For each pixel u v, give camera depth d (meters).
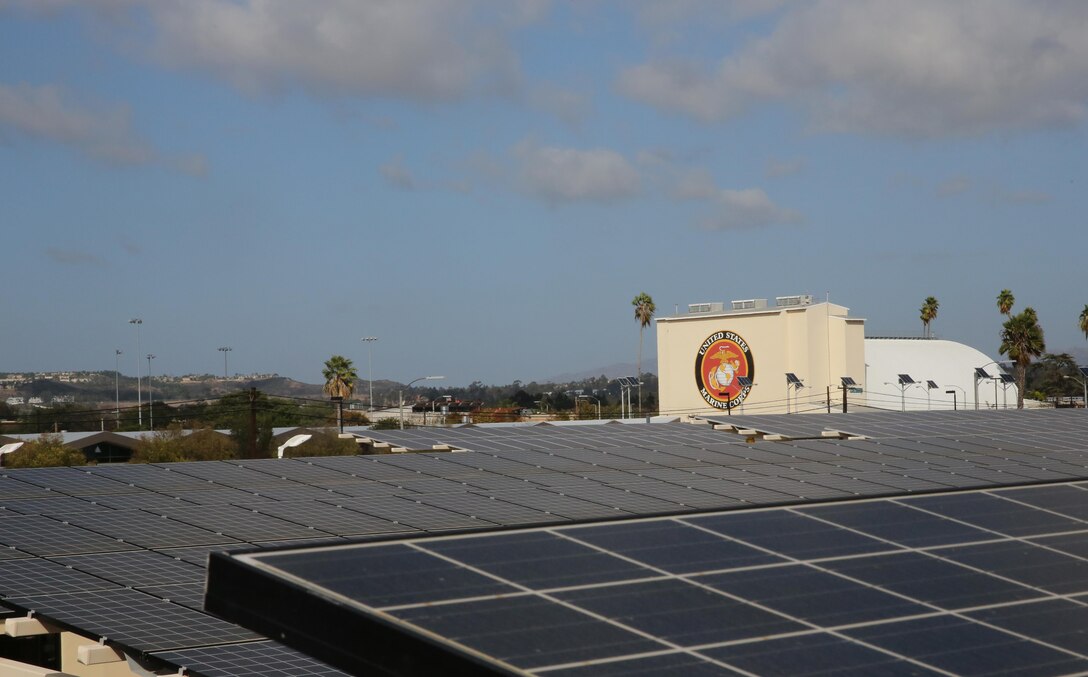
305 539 26.20
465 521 29.05
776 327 101.19
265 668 17.75
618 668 10.21
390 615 10.80
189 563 23.33
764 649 10.99
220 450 81.38
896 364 122.56
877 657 11.02
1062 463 43.12
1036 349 127.12
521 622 11.07
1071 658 11.41
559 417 145.75
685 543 14.23
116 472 33.75
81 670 20.08
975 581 13.73
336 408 139.50
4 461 70.56
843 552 14.42
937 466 41.69
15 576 21.34
